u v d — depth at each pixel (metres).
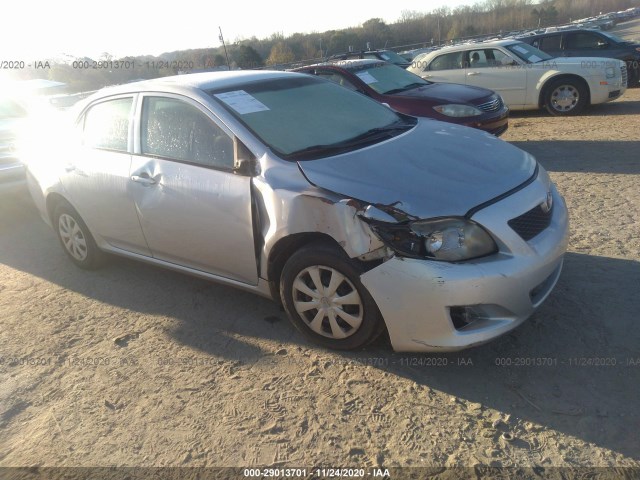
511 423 2.66
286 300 3.39
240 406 2.97
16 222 6.71
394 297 2.88
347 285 3.11
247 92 3.88
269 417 2.86
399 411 2.82
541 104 10.47
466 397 2.87
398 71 8.63
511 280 2.83
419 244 2.81
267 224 3.30
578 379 2.90
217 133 3.59
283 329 3.66
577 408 2.71
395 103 7.52
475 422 2.69
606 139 8.05
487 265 2.81
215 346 3.55
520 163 3.47
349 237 2.94
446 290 2.77
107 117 4.33
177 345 3.62
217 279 3.81
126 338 3.77
